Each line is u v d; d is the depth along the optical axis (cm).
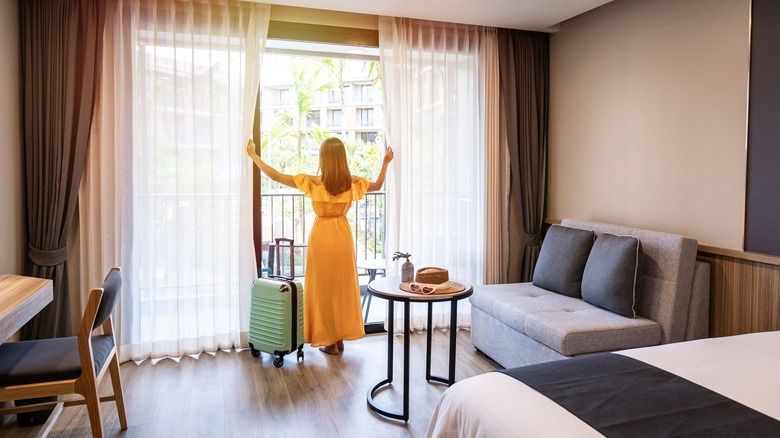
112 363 233
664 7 306
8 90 276
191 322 335
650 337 266
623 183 340
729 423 126
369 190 339
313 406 261
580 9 340
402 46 369
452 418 153
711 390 147
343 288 326
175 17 322
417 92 379
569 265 319
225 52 334
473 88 392
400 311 387
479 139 396
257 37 337
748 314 258
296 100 576
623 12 337
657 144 313
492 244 400
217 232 339
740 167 262
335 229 323
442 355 339
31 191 295
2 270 265
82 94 303
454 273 395
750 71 255
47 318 297
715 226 277
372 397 272
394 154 370
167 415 251
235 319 347
